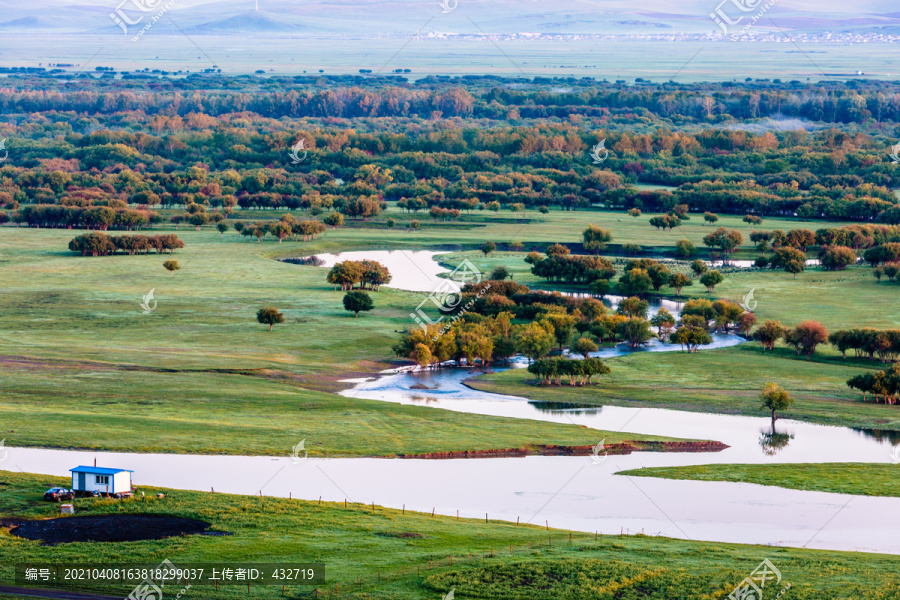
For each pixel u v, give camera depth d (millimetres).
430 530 104312
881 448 146875
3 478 117438
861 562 96125
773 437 153000
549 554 96625
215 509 108812
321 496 119000
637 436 151625
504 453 142375
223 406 162500
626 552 98375
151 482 121312
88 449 135500
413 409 165875
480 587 86875
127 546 95750
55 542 96500
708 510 116562
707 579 89812
